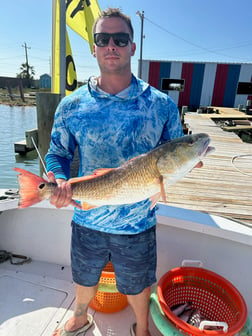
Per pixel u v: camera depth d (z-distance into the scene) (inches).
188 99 829.2
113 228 61.3
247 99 815.7
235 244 82.7
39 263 102.3
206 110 738.2
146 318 70.9
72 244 67.9
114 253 64.0
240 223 82.0
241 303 66.1
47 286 91.7
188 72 801.6
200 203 167.6
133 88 57.6
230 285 71.3
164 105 59.9
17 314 80.4
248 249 81.7
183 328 59.4
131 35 58.5
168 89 823.1
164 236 88.6
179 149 55.6
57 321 79.0
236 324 60.3
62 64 163.0
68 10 164.2
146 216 62.2
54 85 174.4
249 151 318.3
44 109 179.6
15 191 98.7
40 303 84.8
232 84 805.2
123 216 60.2
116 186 56.3
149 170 55.6
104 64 56.1
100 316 81.3
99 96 57.2
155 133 59.1
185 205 163.8
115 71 56.0
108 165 59.0
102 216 60.9
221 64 787.4
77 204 57.6
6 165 385.7
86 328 75.2
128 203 57.8
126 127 56.4
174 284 77.4
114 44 54.6
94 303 81.6
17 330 75.4
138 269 64.2
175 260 90.2
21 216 98.3
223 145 345.4
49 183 55.1
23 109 1123.3
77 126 58.4
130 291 66.1
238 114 668.1
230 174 230.2
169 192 184.4
